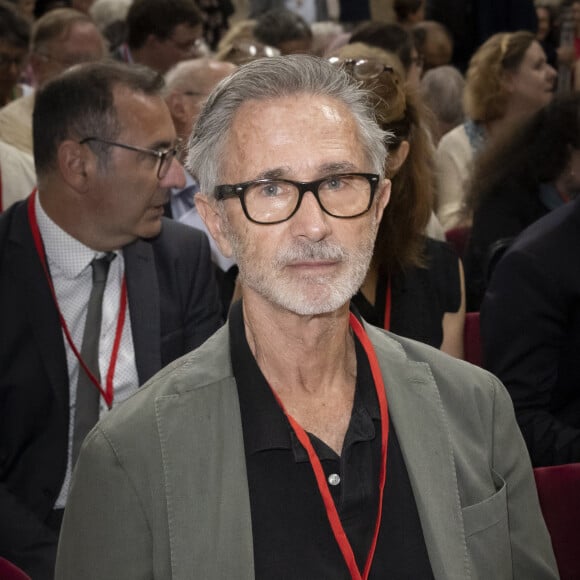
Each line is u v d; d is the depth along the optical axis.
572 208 2.38
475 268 3.36
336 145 1.30
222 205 1.34
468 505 1.36
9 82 4.11
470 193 3.67
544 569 1.43
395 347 1.45
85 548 1.30
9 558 2.13
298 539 1.29
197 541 1.25
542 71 4.30
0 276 2.30
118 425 1.32
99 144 2.28
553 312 2.31
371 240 1.34
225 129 1.33
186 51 4.93
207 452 1.29
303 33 5.30
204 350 1.41
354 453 1.34
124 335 2.37
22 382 2.23
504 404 1.46
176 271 2.50
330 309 1.30
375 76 2.38
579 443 2.23
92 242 2.33
